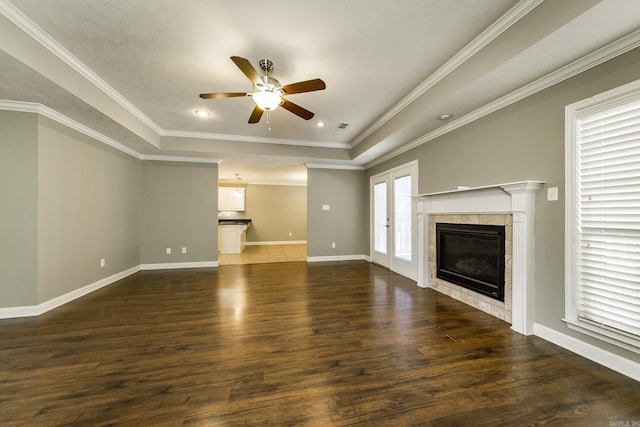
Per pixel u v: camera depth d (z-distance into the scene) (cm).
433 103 271
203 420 135
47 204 288
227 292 358
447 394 154
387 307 299
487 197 277
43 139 280
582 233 197
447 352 201
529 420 134
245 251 754
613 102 176
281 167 638
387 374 174
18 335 229
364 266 535
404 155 440
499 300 265
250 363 187
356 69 252
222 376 172
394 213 482
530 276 229
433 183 365
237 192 891
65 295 315
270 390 158
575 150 198
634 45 164
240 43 213
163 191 508
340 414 139
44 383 164
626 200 173
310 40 210
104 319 265
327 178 595
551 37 163
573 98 199
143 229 498
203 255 529
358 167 607
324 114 365
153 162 502
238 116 370
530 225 228
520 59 187
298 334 232
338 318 268
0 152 265
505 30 190
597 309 188
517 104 244
